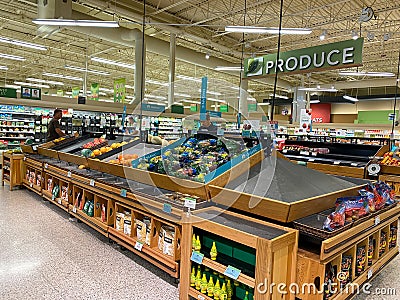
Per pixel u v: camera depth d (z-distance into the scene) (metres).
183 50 12.11
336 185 2.96
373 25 10.45
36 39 13.49
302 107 17.39
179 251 2.79
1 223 4.33
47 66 19.16
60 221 4.51
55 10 8.26
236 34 12.30
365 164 5.85
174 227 2.78
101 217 3.92
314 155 6.80
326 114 21.72
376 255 2.96
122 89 12.18
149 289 2.77
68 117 9.52
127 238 3.34
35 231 4.08
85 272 3.03
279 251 2.04
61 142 6.18
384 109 19.41
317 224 2.24
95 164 4.23
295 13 8.82
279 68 5.91
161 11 9.54
